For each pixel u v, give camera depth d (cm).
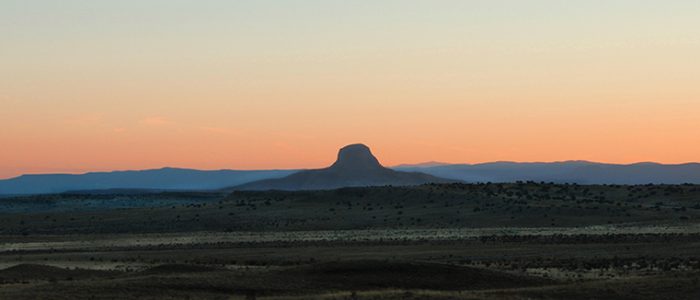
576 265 10512
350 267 8094
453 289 7712
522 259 11938
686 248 12450
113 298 6481
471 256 12650
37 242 18400
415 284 7769
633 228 17512
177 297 6662
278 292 7219
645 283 7262
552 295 6850
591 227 18350
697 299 6650
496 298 6372
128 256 14000
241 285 7362
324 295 6431
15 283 8550
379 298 6147
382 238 17112
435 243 15500
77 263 12569
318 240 17125
